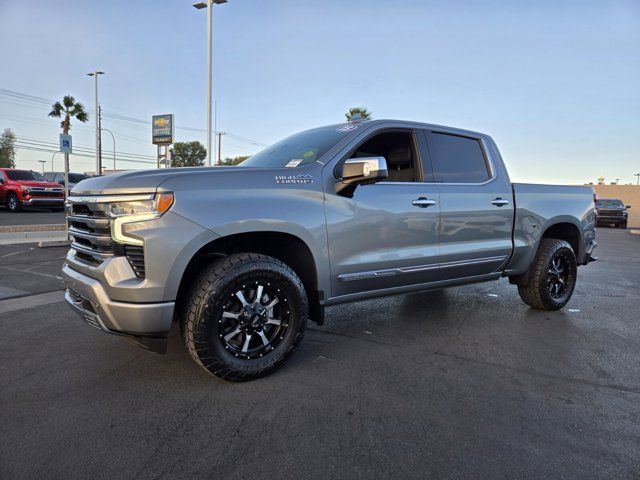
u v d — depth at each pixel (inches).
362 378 129.7
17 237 410.9
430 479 85.0
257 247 140.3
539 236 198.5
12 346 152.9
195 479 84.4
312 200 134.1
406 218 154.6
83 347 151.9
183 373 131.3
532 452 93.9
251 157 173.0
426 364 141.0
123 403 113.3
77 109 1230.3
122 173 120.6
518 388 124.4
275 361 127.9
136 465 88.3
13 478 83.7
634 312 207.5
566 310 210.2
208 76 730.8
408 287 162.7
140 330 110.5
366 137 152.0
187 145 2527.1
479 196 177.5
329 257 137.9
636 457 92.7
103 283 111.7
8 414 107.5
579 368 139.3
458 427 103.5
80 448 93.7
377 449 94.5
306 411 110.2
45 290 233.3
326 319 191.5
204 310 114.7
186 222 112.8
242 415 108.0
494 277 188.9
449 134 179.2
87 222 118.5
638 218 1487.5
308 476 85.6
